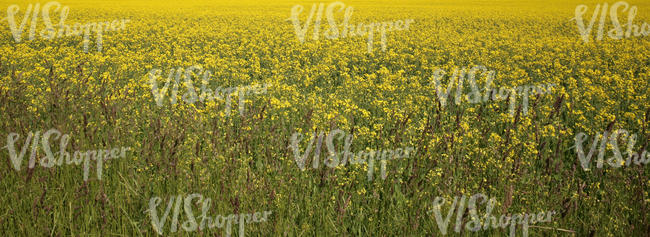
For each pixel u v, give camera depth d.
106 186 4.59
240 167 4.98
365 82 10.12
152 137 5.36
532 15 41.91
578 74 12.75
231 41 19.89
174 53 15.40
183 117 6.17
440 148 5.36
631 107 8.38
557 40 22.17
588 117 8.12
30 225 3.89
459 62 15.02
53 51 15.45
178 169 4.70
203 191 4.48
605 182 4.89
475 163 5.07
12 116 5.71
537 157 5.66
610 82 11.84
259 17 36.66
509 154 5.19
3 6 45.41
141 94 9.30
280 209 4.29
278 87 9.22
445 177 4.61
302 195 4.55
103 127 5.85
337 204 4.36
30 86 7.61
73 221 4.05
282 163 5.12
